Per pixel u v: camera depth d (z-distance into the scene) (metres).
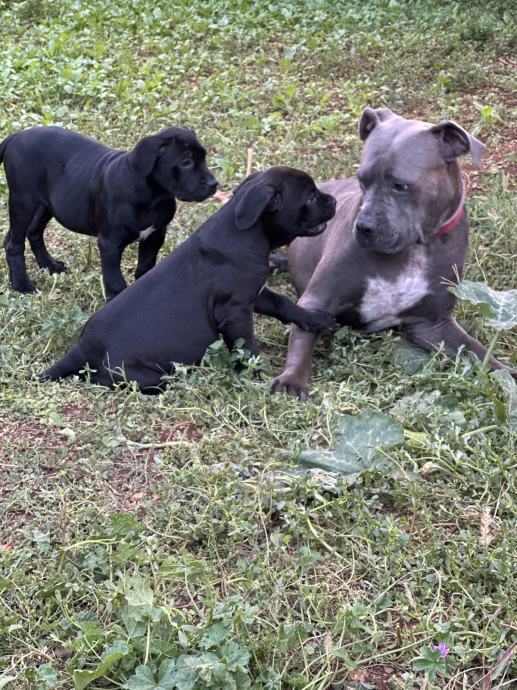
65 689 1.56
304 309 2.20
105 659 1.51
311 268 2.43
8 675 1.57
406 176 2.09
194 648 1.57
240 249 2.12
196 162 2.33
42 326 2.23
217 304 2.13
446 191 2.14
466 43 3.72
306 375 2.14
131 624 1.58
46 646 1.61
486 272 2.50
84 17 4.06
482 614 1.64
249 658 1.55
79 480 1.87
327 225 2.38
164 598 1.64
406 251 2.18
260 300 2.18
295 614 1.64
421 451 1.92
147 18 4.01
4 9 4.32
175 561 1.67
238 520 1.75
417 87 3.44
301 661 1.58
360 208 2.17
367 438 1.90
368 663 1.60
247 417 2.03
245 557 1.74
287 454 1.90
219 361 2.13
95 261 2.60
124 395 2.07
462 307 2.37
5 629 1.60
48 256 2.56
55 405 2.03
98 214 2.37
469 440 1.94
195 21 4.01
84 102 3.37
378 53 3.72
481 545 1.74
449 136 2.11
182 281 2.14
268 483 1.81
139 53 3.79
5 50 3.72
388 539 1.73
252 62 3.69
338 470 1.87
